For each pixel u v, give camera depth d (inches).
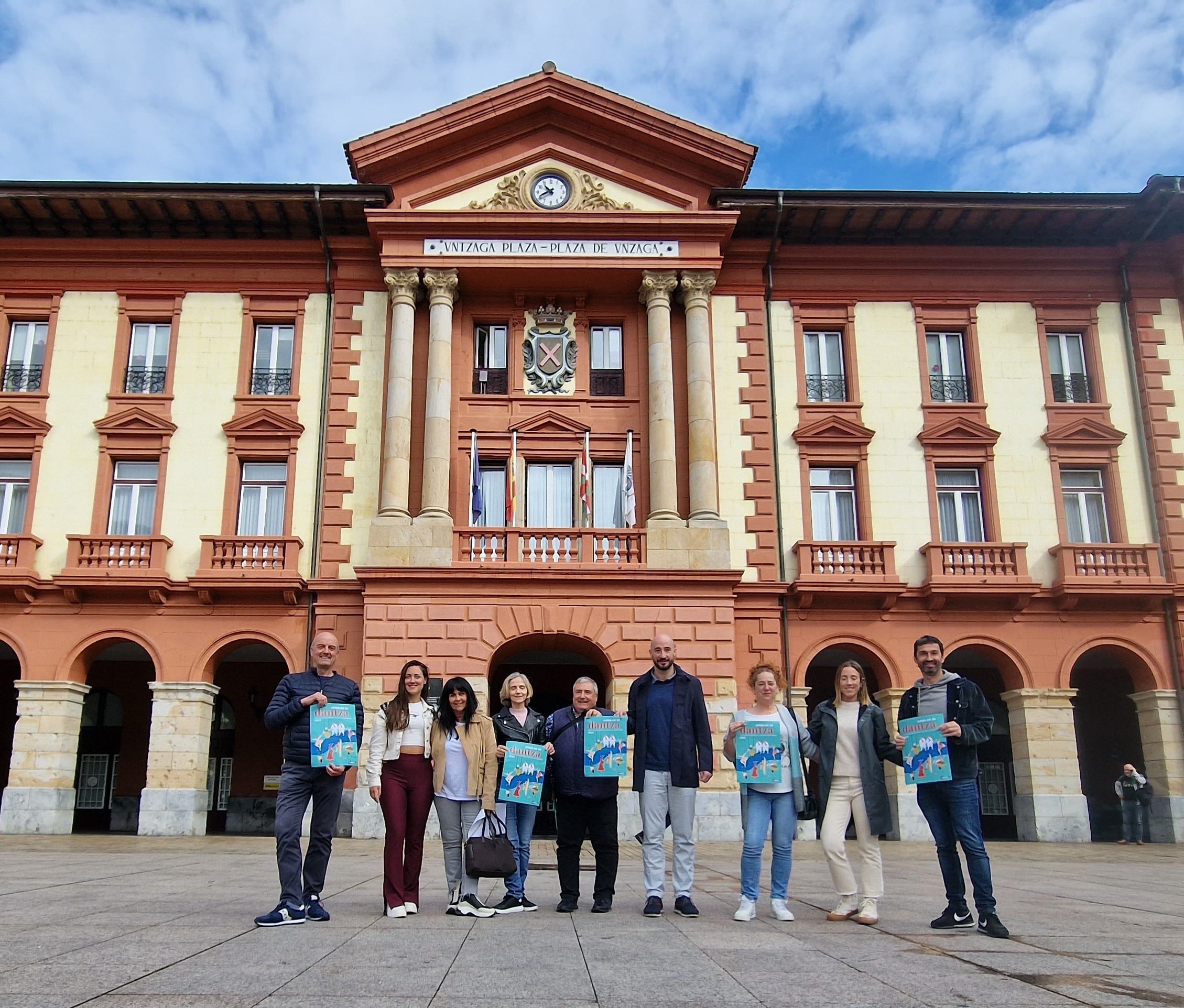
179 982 222.7
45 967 237.3
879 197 983.0
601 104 993.5
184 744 900.0
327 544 940.0
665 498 923.4
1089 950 278.2
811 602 940.6
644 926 316.8
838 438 987.3
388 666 873.5
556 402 986.7
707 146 987.9
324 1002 205.8
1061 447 1000.2
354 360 989.2
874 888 330.6
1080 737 1083.9
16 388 991.6
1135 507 992.9
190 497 958.4
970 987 226.8
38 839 825.5
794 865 606.2
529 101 992.9
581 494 951.6
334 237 1008.9
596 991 219.9
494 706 1033.5
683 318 999.6
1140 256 1039.6
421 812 341.7
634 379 999.6
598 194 992.9
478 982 227.6
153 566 921.5
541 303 1012.5
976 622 951.6
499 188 994.7
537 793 343.6
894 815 911.7
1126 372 1026.1
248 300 1008.2
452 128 986.7
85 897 383.9
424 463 936.3
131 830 1042.1
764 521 960.9
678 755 349.1
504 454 973.2
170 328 1005.2
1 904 357.7
